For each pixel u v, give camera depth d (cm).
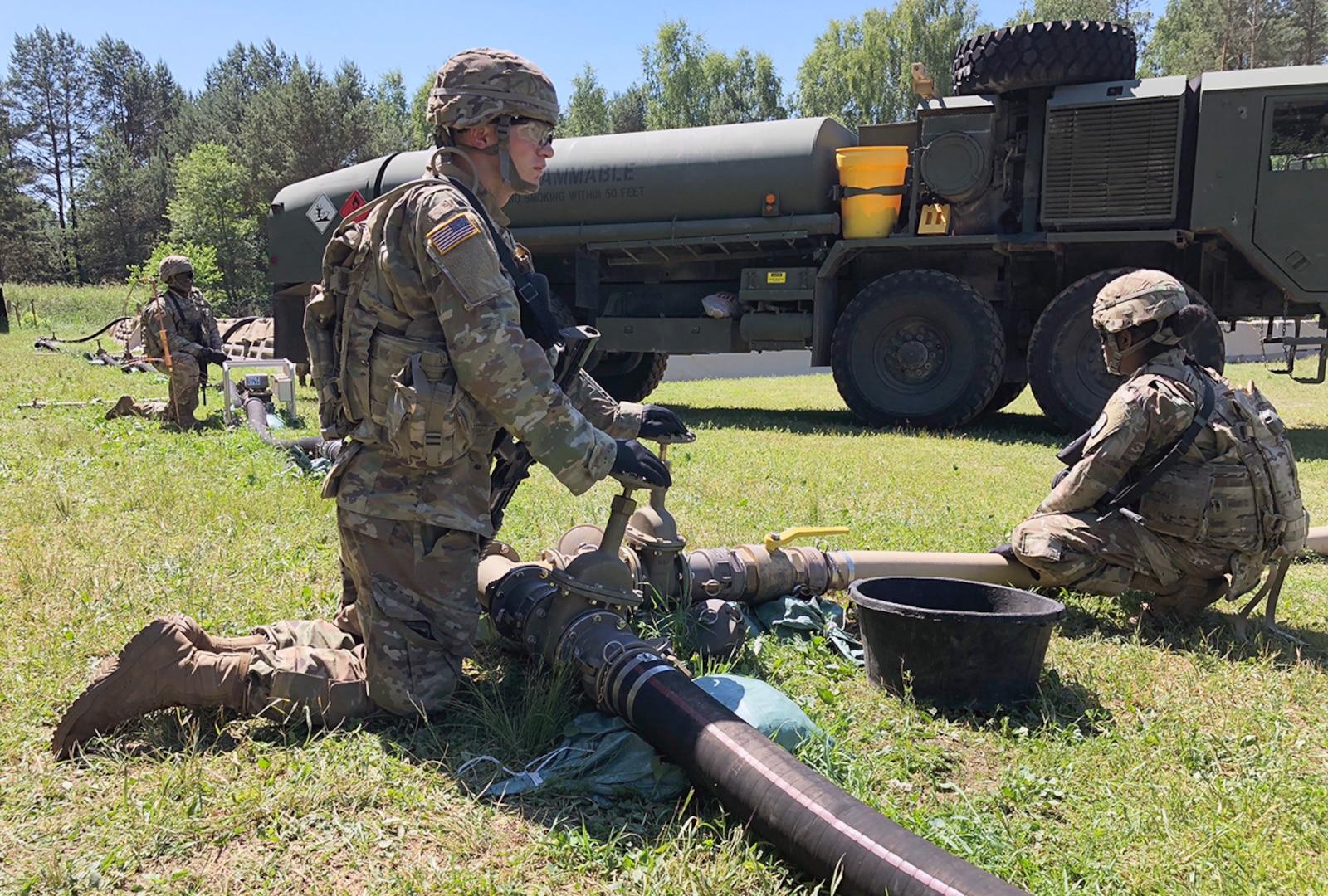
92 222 6406
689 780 244
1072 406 980
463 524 271
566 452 260
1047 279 1062
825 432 1020
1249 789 253
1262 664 343
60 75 7819
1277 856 220
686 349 1183
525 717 267
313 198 1271
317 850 215
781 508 573
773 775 213
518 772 251
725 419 1155
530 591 307
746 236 1086
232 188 5025
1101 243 1003
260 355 1670
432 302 262
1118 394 377
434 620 274
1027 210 1010
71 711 251
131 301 3478
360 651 284
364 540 270
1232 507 363
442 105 276
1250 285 997
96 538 459
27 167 7281
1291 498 363
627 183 1117
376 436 269
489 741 266
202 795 232
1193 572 377
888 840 192
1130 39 984
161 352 883
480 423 272
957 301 1018
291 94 4859
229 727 268
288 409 971
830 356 1117
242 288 5138
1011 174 1041
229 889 200
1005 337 1085
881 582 330
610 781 243
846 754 259
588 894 202
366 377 266
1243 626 374
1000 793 250
